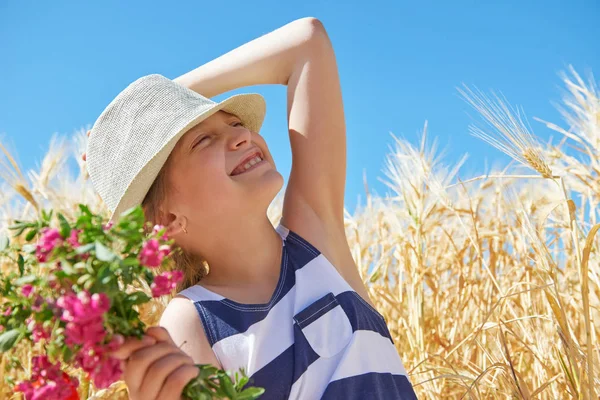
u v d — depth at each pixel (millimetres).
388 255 3951
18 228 1087
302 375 1663
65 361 1100
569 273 3213
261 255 1873
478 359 3000
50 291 1088
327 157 2131
